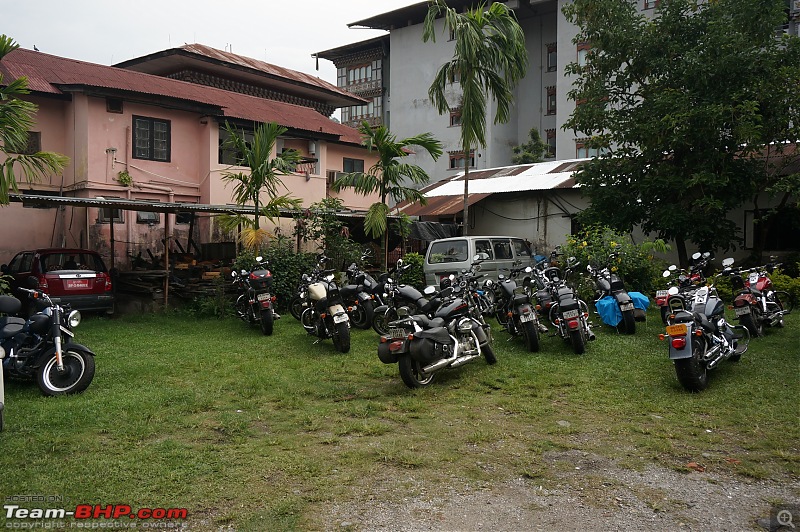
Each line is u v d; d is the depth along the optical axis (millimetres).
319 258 12320
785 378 6035
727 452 4266
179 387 6203
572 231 16422
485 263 11719
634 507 3447
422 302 7660
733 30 12086
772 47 12156
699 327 5664
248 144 19266
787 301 10531
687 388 5668
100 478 3822
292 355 7941
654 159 12820
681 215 11938
